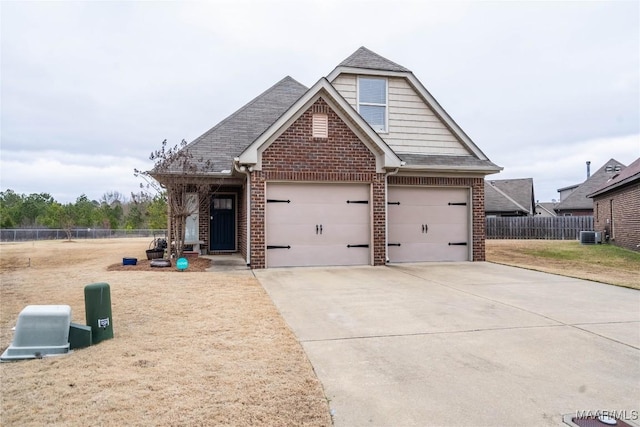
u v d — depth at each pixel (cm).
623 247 1816
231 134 1486
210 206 1476
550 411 313
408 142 1279
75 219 4041
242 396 326
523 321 566
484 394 341
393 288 802
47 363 393
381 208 1128
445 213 1251
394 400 329
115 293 716
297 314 600
